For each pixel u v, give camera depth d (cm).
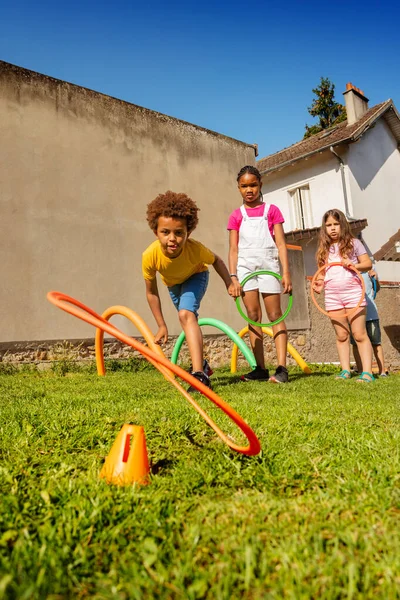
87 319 177
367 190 1644
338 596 101
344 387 478
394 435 230
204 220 1068
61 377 615
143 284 922
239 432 247
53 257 816
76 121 885
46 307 797
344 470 179
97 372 704
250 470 185
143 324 462
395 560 110
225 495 163
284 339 548
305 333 1162
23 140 812
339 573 107
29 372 717
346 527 130
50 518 141
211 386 477
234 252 565
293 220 1708
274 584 104
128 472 175
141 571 110
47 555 116
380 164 1730
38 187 816
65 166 855
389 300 1361
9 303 761
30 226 798
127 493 158
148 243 945
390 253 1509
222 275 457
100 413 295
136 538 130
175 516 143
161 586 105
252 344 571
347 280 585
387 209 1717
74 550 122
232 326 1061
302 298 1170
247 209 561
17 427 255
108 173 912
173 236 372
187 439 238
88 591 105
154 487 168
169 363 169
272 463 194
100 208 889
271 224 557
